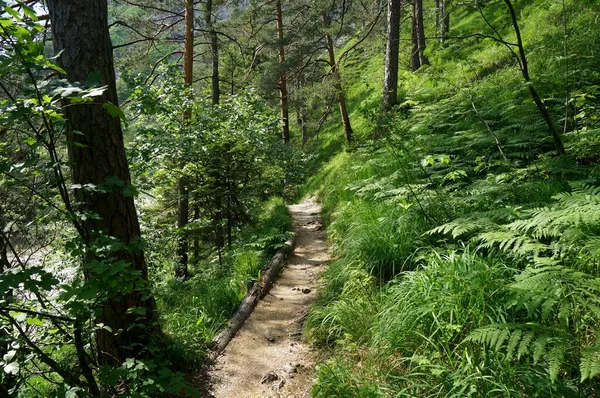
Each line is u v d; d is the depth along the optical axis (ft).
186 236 30.48
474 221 13.17
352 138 54.49
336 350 13.69
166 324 16.85
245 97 36.88
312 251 26.22
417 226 16.83
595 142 16.03
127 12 50.67
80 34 12.32
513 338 7.82
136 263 13.46
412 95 35.73
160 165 28.17
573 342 8.54
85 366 9.64
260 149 36.06
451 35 18.49
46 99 8.11
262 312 18.57
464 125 26.50
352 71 55.67
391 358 11.59
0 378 7.94
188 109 32.37
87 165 12.48
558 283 8.55
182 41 44.96
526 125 21.26
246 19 58.95
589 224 10.69
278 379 13.43
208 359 14.96
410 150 23.62
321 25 53.98
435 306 11.35
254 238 27.07
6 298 9.15
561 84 20.80
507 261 12.64
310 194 53.98
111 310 13.01
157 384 10.28
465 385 8.73
